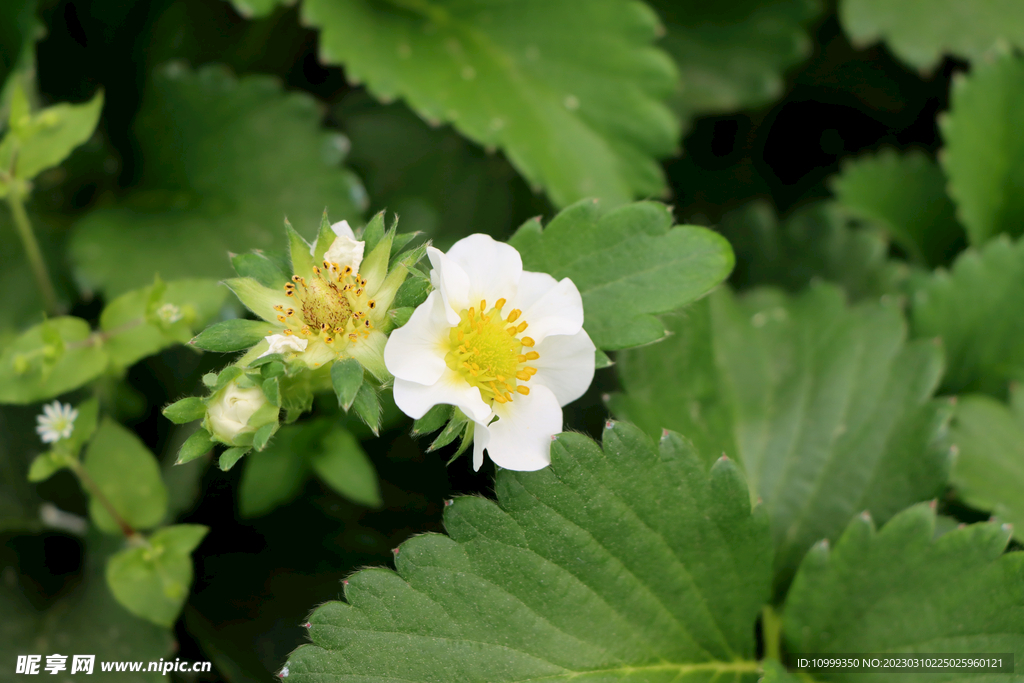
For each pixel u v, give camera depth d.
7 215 0.44
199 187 0.45
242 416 0.36
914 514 0.39
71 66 0.46
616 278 0.38
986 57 0.48
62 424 0.40
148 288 0.41
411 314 0.36
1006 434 0.43
